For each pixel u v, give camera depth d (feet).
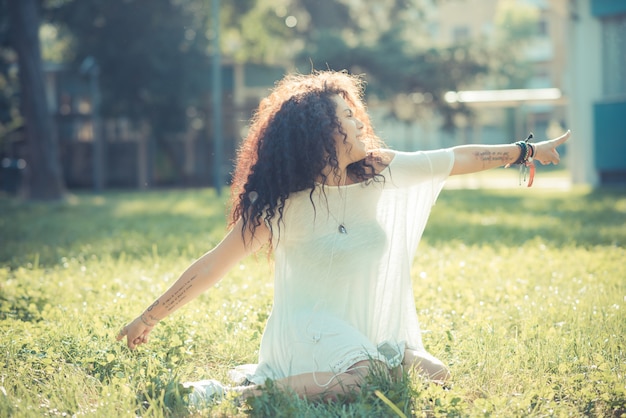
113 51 88.89
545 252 25.85
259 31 102.27
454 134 102.22
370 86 90.12
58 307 17.21
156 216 46.39
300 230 11.08
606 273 21.11
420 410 10.32
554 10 69.77
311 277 11.10
